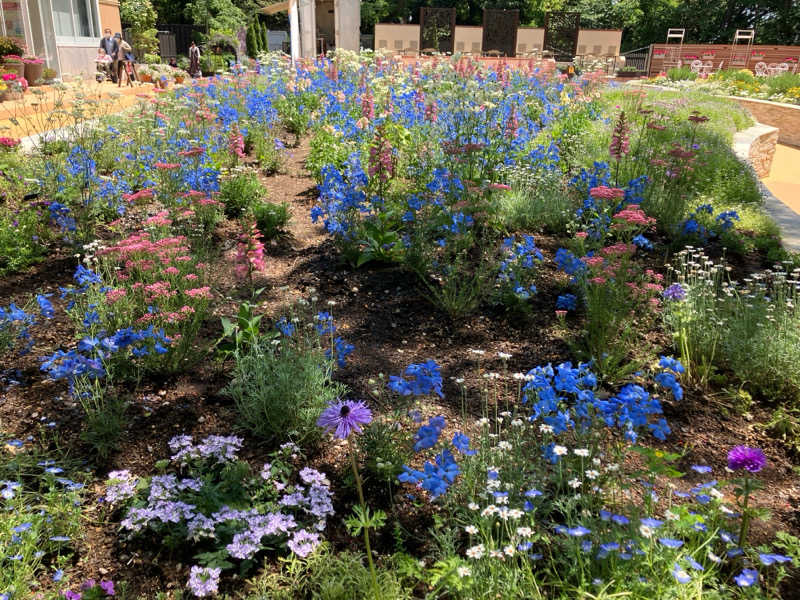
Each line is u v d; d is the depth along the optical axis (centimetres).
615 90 1570
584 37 3164
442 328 428
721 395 360
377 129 596
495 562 210
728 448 315
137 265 398
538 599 203
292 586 224
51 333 394
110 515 259
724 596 206
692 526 215
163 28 4056
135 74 1819
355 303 458
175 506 243
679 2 4519
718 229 605
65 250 520
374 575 200
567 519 226
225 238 566
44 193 595
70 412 319
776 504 274
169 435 307
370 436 292
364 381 359
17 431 303
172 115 862
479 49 3119
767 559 205
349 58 1214
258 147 841
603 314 370
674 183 692
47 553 239
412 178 706
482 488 248
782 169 1415
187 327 371
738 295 441
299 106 1072
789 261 534
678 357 390
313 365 324
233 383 325
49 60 1472
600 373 366
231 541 243
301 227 611
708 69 2784
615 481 254
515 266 457
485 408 323
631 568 203
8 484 245
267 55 1341
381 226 529
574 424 262
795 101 1980
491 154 688
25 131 943
